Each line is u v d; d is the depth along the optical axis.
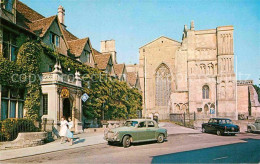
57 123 19.97
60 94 20.69
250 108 57.25
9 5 18.48
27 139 15.45
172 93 58.81
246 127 29.23
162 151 13.16
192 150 13.41
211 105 56.31
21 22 20.88
